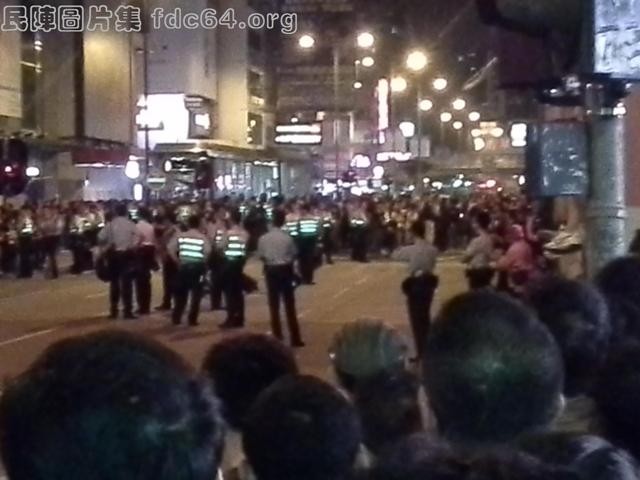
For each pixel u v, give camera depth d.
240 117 81.25
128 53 67.44
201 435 1.89
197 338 21.78
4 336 22.47
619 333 4.26
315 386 3.08
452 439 2.71
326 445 2.96
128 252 25.48
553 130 5.98
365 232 48.03
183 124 73.19
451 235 53.03
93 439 1.81
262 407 3.01
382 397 3.61
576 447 2.18
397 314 26.20
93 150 62.00
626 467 2.15
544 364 2.75
